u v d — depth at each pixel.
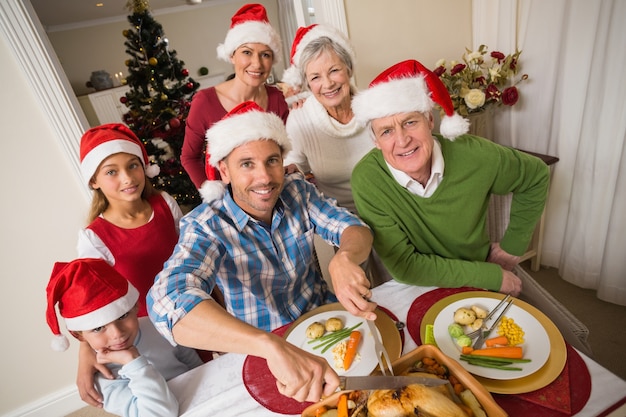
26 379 1.66
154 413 0.76
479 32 2.09
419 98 0.93
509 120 2.00
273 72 6.10
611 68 1.44
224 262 0.96
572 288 1.88
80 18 5.76
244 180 0.88
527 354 0.73
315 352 0.82
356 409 0.60
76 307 0.84
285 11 6.00
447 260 1.01
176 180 3.05
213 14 6.91
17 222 1.47
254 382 0.79
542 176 1.13
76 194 1.54
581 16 1.52
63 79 1.44
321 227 1.06
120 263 1.27
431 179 1.02
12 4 1.26
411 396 0.55
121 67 6.64
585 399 0.64
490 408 0.56
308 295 1.14
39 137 1.42
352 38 1.86
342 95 1.41
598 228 1.68
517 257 1.18
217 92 1.67
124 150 1.21
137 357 0.84
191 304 0.69
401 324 0.87
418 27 1.99
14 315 1.56
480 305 0.87
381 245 1.05
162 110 2.95
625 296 1.69
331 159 1.54
